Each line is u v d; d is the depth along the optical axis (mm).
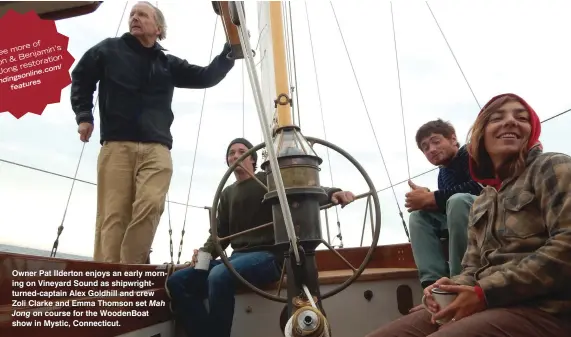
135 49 2682
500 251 1239
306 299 1532
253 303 2291
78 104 2547
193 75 2902
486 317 1074
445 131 2266
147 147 2568
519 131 1262
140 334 1820
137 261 2344
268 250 2268
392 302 2361
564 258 1025
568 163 1122
